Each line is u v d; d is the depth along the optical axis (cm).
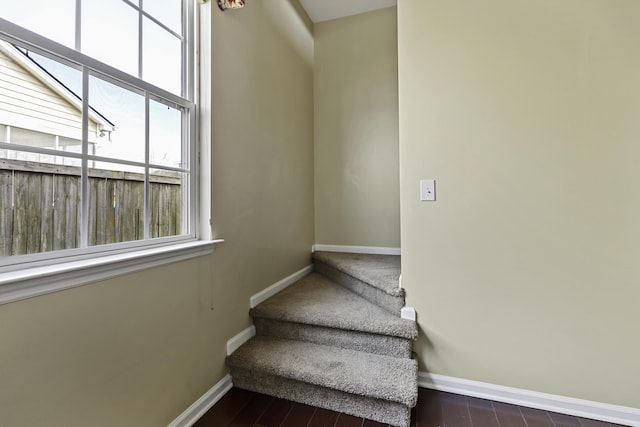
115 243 113
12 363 80
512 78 155
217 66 158
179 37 146
